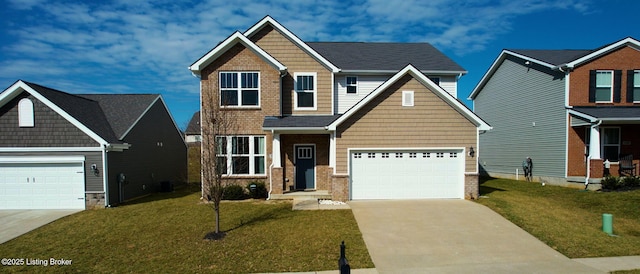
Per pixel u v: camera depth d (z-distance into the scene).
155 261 7.96
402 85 14.09
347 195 13.86
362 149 13.98
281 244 8.91
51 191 13.97
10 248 9.04
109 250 8.73
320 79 16.14
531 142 19.97
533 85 19.78
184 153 25.69
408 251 8.52
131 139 16.86
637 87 17.44
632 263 7.67
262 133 15.33
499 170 23.30
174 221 11.21
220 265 7.71
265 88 15.30
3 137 13.84
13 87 13.55
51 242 9.48
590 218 11.18
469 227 10.30
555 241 9.08
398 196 14.19
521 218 11.02
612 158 17.39
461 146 14.19
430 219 11.08
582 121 16.42
